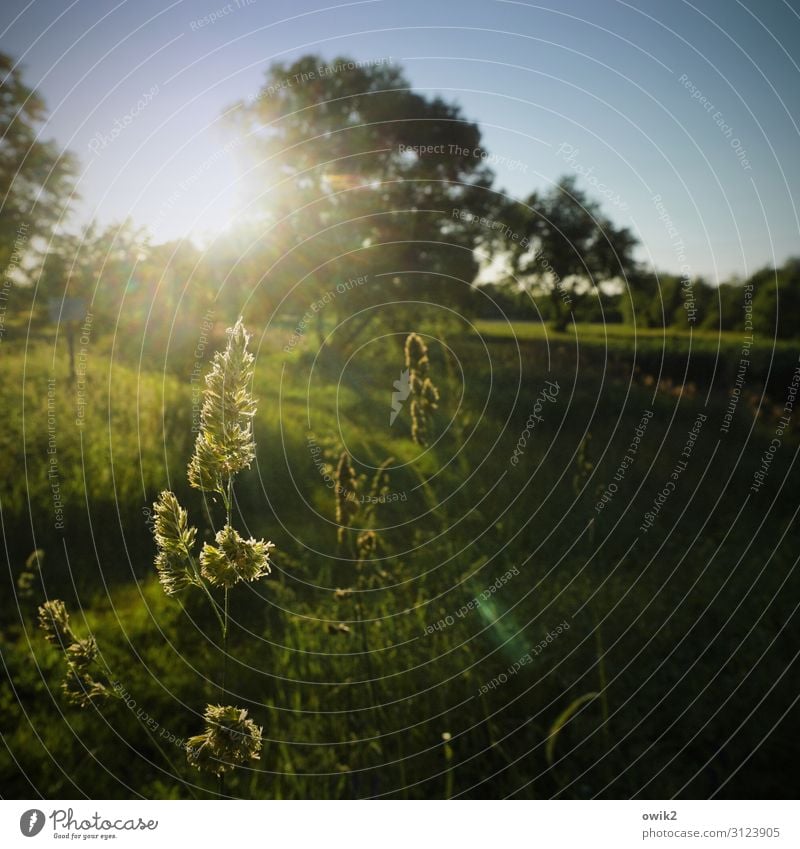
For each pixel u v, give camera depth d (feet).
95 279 30.91
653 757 10.34
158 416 23.70
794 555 17.01
